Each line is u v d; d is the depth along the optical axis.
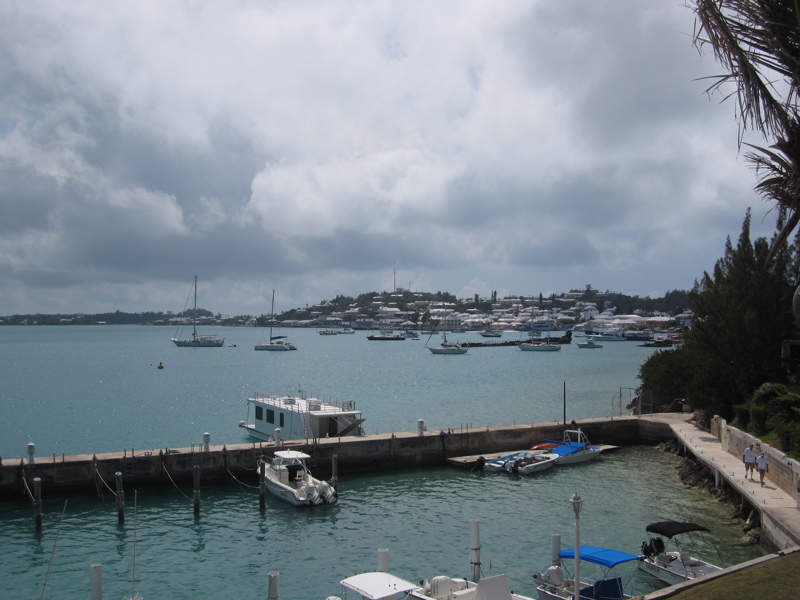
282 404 59.22
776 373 54.03
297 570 30.06
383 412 82.06
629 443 59.66
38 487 35.00
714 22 9.59
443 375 140.25
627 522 35.88
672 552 29.17
